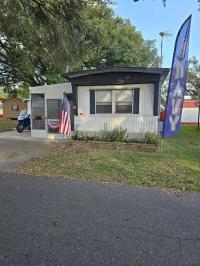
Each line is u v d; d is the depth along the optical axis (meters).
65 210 4.22
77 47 10.20
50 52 10.96
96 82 11.93
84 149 9.79
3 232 3.49
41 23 10.03
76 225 3.71
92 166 7.05
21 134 14.95
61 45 10.12
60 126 11.48
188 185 5.50
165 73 11.41
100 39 10.99
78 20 9.83
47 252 3.03
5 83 25.17
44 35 10.78
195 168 6.88
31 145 10.85
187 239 3.35
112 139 11.29
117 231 3.54
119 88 11.77
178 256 2.98
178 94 7.57
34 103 13.35
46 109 13.16
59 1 9.26
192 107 27.38
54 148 10.12
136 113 11.73
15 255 2.96
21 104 41.34
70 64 11.04
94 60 22.48
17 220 3.85
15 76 22.81
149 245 3.20
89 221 3.83
